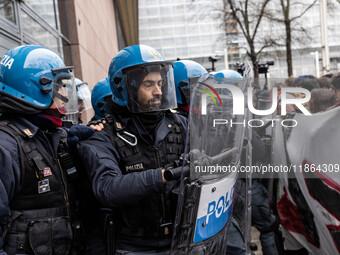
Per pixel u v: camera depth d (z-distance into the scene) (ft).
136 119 5.69
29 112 5.37
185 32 132.16
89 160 5.27
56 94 5.66
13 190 4.88
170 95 5.74
